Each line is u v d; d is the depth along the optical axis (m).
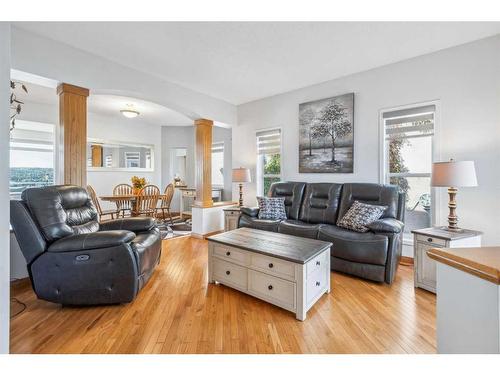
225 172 6.38
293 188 3.96
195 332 1.77
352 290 2.46
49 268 2.03
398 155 3.33
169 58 3.11
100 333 1.75
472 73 2.72
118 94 3.43
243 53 2.99
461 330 0.80
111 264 2.05
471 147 2.73
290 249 2.20
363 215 2.91
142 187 5.30
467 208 2.74
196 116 4.52
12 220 2.03
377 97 3.41
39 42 2.56
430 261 2.40
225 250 2.47
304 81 3.90
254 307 2.12
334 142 3.80
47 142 5.07
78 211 2.53
